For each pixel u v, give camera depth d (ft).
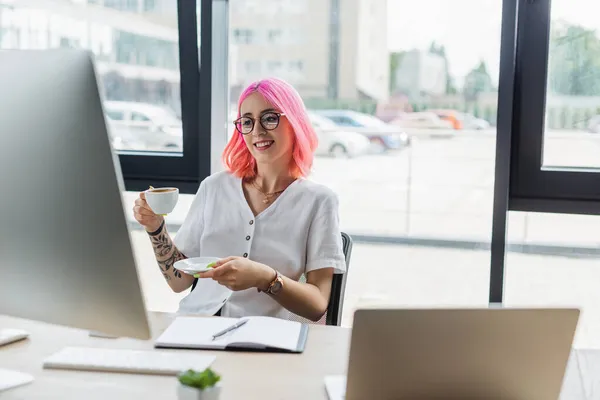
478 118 9.48
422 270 10.84
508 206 8.99
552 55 8.61
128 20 9.75
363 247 11.10
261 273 5.81
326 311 6.49
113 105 10.02
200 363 4.50
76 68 3.34
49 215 3.56
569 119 8.69
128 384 4.23
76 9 9.96
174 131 9.89
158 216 6.61
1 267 3.81
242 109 6.86
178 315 5.65
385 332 3.42
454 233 10.43
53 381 4.27
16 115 3.52
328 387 4.15
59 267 3.64
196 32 9.49
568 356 3.51
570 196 8.75
